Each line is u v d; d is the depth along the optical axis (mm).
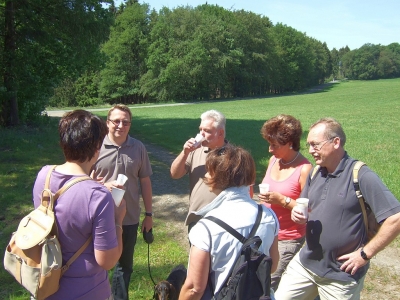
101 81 60625
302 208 2719
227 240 2070
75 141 2154
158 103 59562
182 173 3586
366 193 2559
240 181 2207
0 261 4961
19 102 18672
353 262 2611
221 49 64188
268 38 72875
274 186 3391
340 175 2701
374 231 2688
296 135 3305
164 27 60656
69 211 2062
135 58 62594
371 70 146500
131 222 3652
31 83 17469
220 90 72000
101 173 3549
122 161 3562
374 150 12906
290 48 84500
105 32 18625
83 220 2068
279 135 3277
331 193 2719
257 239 2102
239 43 68125
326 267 2750
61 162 11039
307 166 3283
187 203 7562
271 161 3633
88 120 2223
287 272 3086
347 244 2666
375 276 4738
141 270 4871
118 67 61000
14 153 11844
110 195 2156
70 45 18453
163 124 21516
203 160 3508
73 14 16859
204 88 65125
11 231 5988
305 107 38688
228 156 2221
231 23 67688
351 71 151875
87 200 2076
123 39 59719
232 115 30000
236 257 2072
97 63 20781
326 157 2717
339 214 2674
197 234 2094
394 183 8305
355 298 2754
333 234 2689
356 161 2691
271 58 74000
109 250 2105
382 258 5160
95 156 2260
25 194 7793
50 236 2049
